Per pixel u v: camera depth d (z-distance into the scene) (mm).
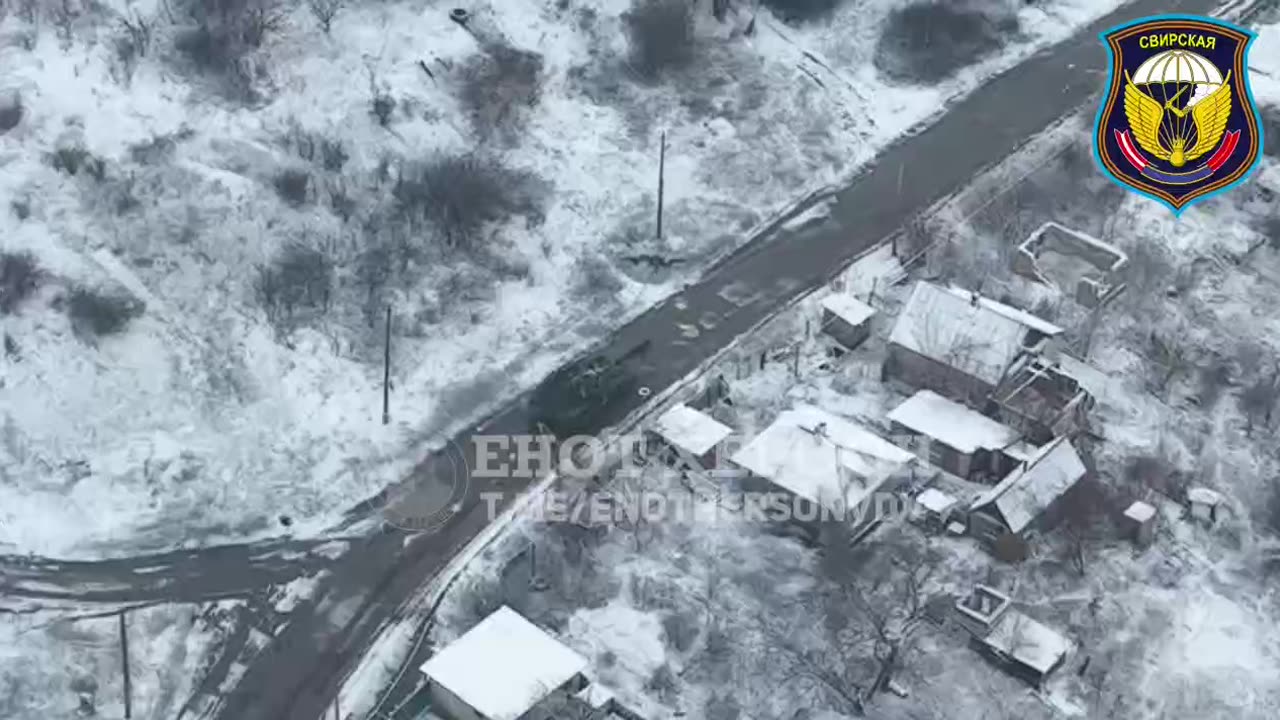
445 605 72500
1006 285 89438
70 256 84062
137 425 79125
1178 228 94938
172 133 90250
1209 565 76438
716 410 82062
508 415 81750
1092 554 76125
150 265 84750
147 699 68625
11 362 80000
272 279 84688
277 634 71375
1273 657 72688
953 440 78750
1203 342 88188
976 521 75812
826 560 74625
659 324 87250
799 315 87938
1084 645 72062
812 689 69438
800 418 78438
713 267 90875
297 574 73812
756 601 72750
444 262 88688
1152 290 90125
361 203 90125
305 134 92125
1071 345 86188
